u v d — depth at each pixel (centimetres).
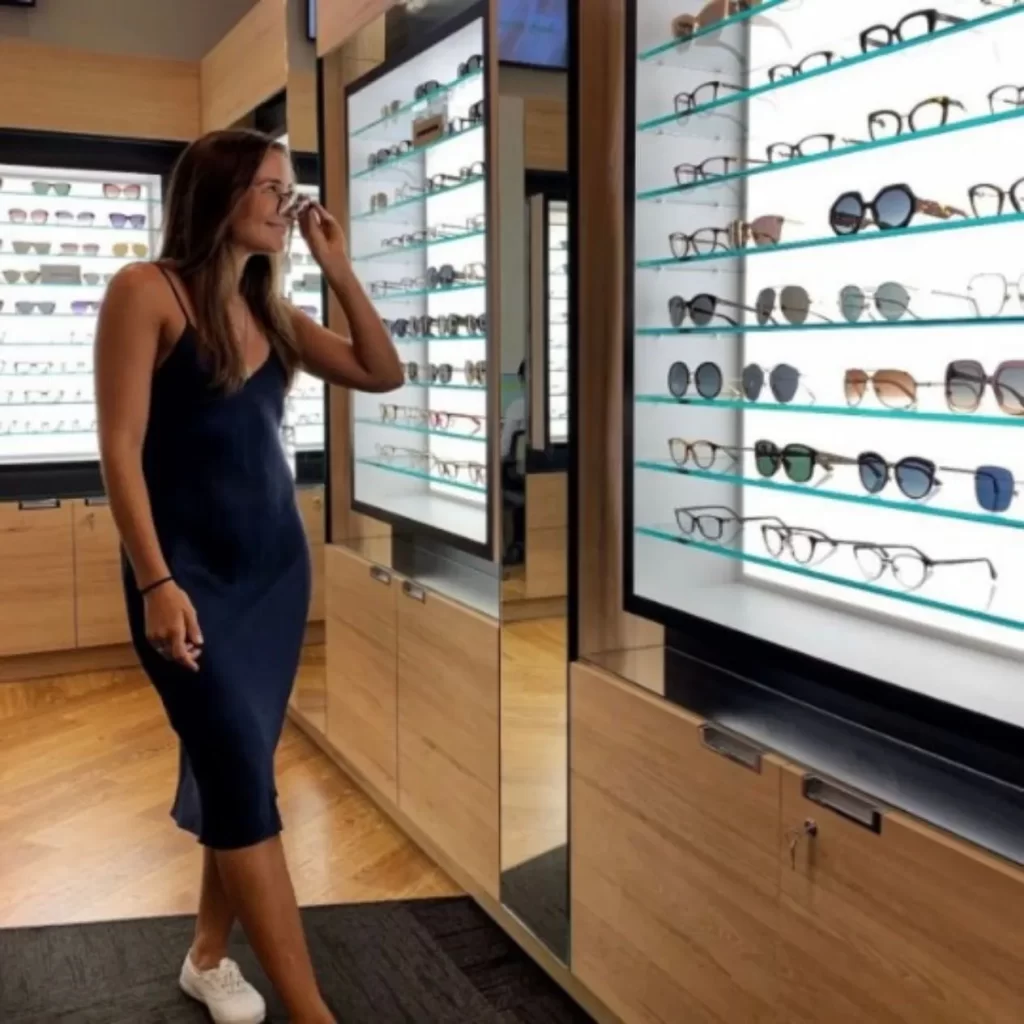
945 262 171
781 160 196
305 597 218
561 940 234
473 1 266
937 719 152
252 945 208
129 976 244
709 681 204
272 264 214
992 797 154
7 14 490
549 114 220
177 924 265
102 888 283
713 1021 187
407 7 292
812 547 195
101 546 464
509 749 247
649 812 200
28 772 360
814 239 184
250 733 202
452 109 293
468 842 269
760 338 206
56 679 461
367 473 338
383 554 321
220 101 450
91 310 499
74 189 495
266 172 202
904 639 181
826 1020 164
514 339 237
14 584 452
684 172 207
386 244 330
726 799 180
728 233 205
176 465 202
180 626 194
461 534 270
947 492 174
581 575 221
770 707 190
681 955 194
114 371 193
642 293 208
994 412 157
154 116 473
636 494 212
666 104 205
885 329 181
